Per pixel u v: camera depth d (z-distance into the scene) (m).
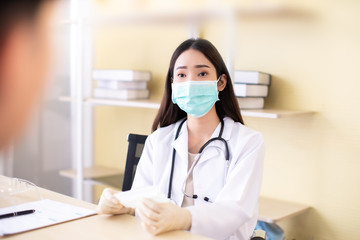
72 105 3.10
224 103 1.50
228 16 1.99
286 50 2.14
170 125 1.54
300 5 2.00
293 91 2.13
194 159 1.40
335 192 2.04
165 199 1.02
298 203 2.16
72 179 3.19
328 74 2.02
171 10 2.07
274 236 2.04
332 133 2.03
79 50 2.57
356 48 1.93
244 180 1.27
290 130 2.17
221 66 1.46
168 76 1.52
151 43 2.69
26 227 0.97
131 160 1.58
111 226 1.01
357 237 1.99
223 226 1.11
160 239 0.93
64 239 0.91
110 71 2.60
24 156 2.80
